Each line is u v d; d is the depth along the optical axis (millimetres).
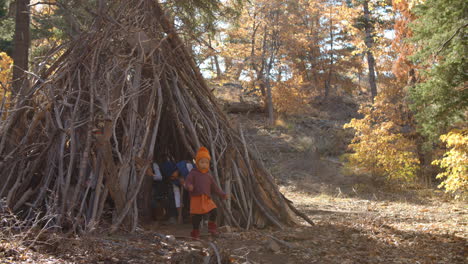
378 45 20766
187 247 4992
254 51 26703
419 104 13039
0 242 4035
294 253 5074
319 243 5648
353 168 16609
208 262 4301
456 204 12133
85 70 6719
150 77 7562
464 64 12125
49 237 4453
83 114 6391
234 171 7223
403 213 9922
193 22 9250
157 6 7953
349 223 7238
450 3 12117
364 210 10555
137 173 6227
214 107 8078
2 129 5883
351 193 14711
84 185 5789
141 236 5301
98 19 7012
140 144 6441
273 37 26766
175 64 7949
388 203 12320
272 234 6141
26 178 5699
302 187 16078
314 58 33312
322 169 18391
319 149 21547
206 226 6656
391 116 17016
